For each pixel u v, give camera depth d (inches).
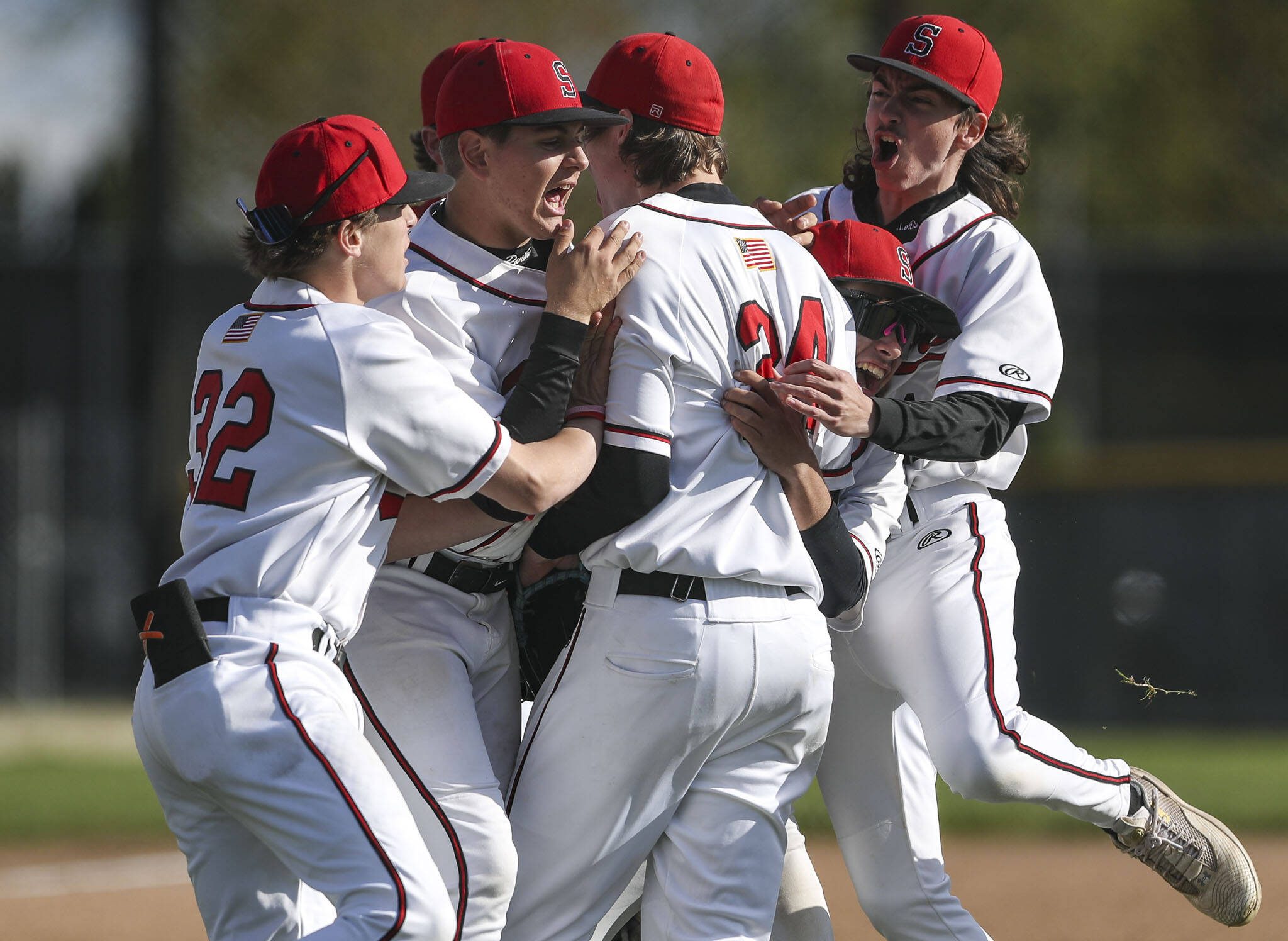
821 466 504.4
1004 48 2972.4
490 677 510.6
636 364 457.7
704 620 452.4
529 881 475.5
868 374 542.0
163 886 985.5
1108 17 3019.2
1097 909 875.4
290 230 458.3
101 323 2407.7
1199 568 1929.1
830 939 564.7
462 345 481.4
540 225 487.8
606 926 552.7
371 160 460.4
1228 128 3287.4
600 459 457.1
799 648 468.1
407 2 2701.8
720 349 467.2
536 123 466.9
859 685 577.9
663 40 489.1
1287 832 1091.9
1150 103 3193.9
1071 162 3051.2
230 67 2687.0
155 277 2215.8
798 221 538.9
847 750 580.1
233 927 462.9
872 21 2492.6
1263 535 1921.8
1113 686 1918.1
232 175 2736.2
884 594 573.3
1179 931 815.1
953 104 567.5
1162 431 2573.8
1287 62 3336.6
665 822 468.8
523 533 488.4
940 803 1232.8
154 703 440.8
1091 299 2524.6
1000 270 569.0
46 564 2178.9
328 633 447.5
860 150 614.9
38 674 2139.5
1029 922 847.1
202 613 442.9
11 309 2413.9
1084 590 1936.5
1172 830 587.5
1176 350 2583.7
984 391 542.9
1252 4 3371.1
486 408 472.7
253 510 446.3
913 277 580.1
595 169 503.2
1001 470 584.4
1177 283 2578.7
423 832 465.4
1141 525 1939.0
